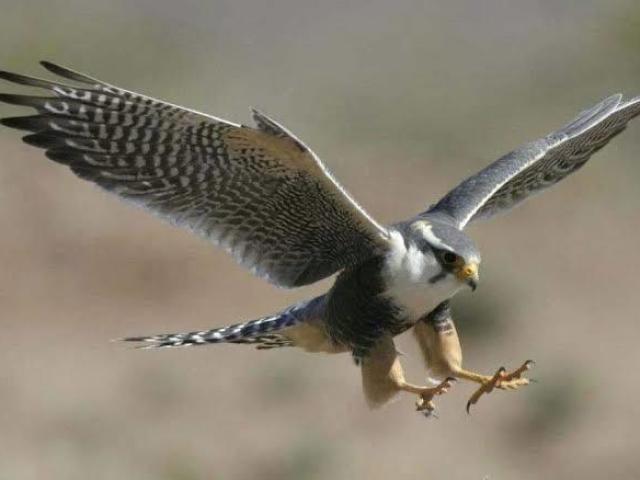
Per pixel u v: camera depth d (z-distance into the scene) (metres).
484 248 22.47
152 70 31.89
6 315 19.27
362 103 30.77
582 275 21.98
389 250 9.11
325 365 18.45
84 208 21.89
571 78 31.58
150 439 16.89
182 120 8.59
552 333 19.94
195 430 17.12
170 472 16.31
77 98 8.69
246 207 9.03
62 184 22.48
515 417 17.62
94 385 17.83
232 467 16.55
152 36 32.81
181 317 19.59
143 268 20.56
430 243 9.09
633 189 25.31
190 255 20.98
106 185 8.97
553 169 10.73
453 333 9.43
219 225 9.12
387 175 26.61
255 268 9.26
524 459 17.05
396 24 35.50
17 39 30.83
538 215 24.11
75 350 18.62
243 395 17.86
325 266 9.29
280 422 17.38
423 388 9.20
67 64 31.16
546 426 17.48
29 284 20.00
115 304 19.73
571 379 18.30
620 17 31.38
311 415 17.45
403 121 29.83
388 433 17.19
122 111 8.69
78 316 19.38
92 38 31.73
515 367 19.12
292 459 16.56
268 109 30.59
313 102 31.05
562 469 16.92
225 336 9.72
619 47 31.39
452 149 28.72
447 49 33.69
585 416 17.78
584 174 25.50
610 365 19.06
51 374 18.02
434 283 9.09
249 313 19.80
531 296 20.86
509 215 24.00
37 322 19.19
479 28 34.53
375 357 9.30
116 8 33.00
